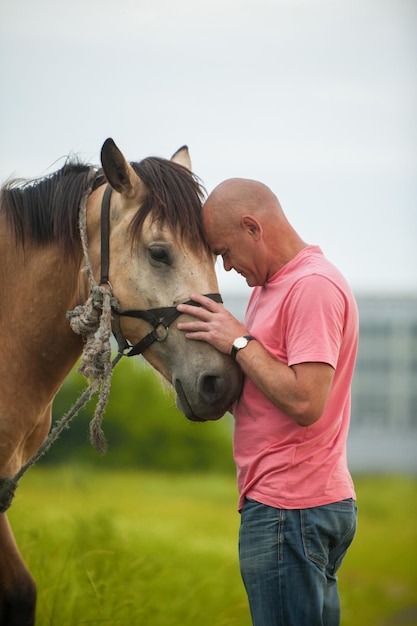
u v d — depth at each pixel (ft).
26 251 17.83
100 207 17.11
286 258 16.21
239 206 16.02
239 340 15.51
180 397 16.21
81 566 24.23
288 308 15.52
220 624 23.26
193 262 16.20
